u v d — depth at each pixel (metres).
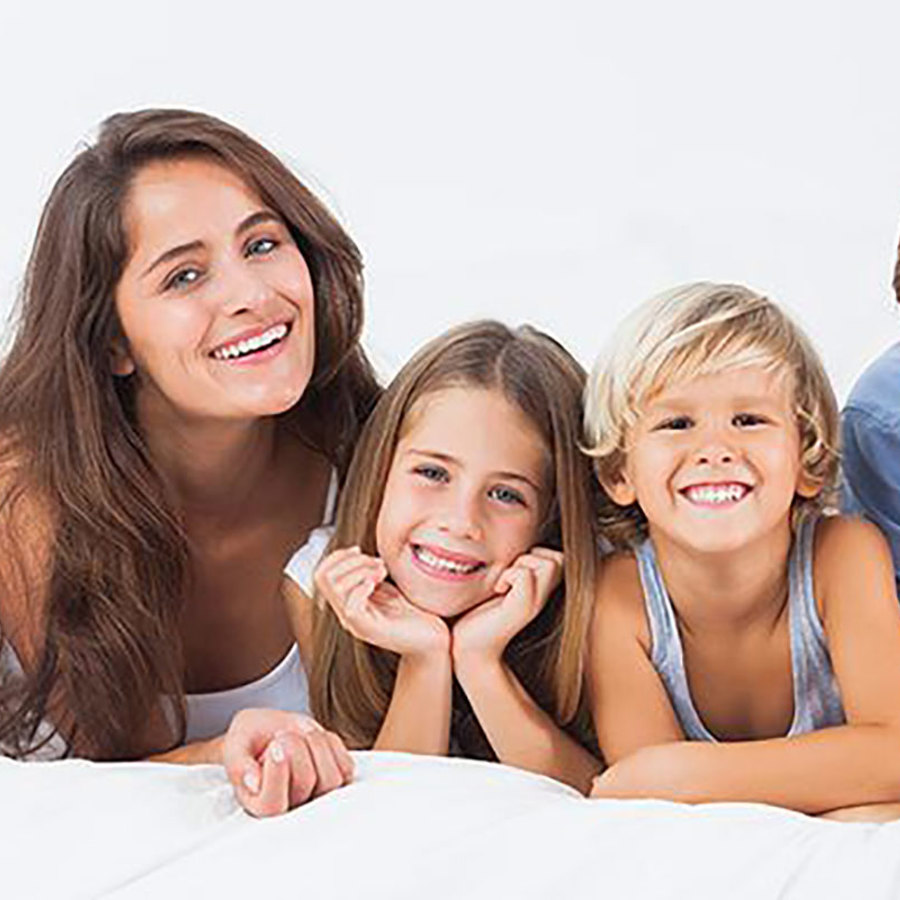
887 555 2.60
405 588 2.64
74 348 2.71
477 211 3.78
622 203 3.73
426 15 3.80
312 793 2.27
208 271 2.67
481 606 2.63
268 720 2.36
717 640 2.60
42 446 2.72
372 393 2.94
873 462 2.93
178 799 2.24
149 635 2.72
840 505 2.87
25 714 2.75
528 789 2.25
